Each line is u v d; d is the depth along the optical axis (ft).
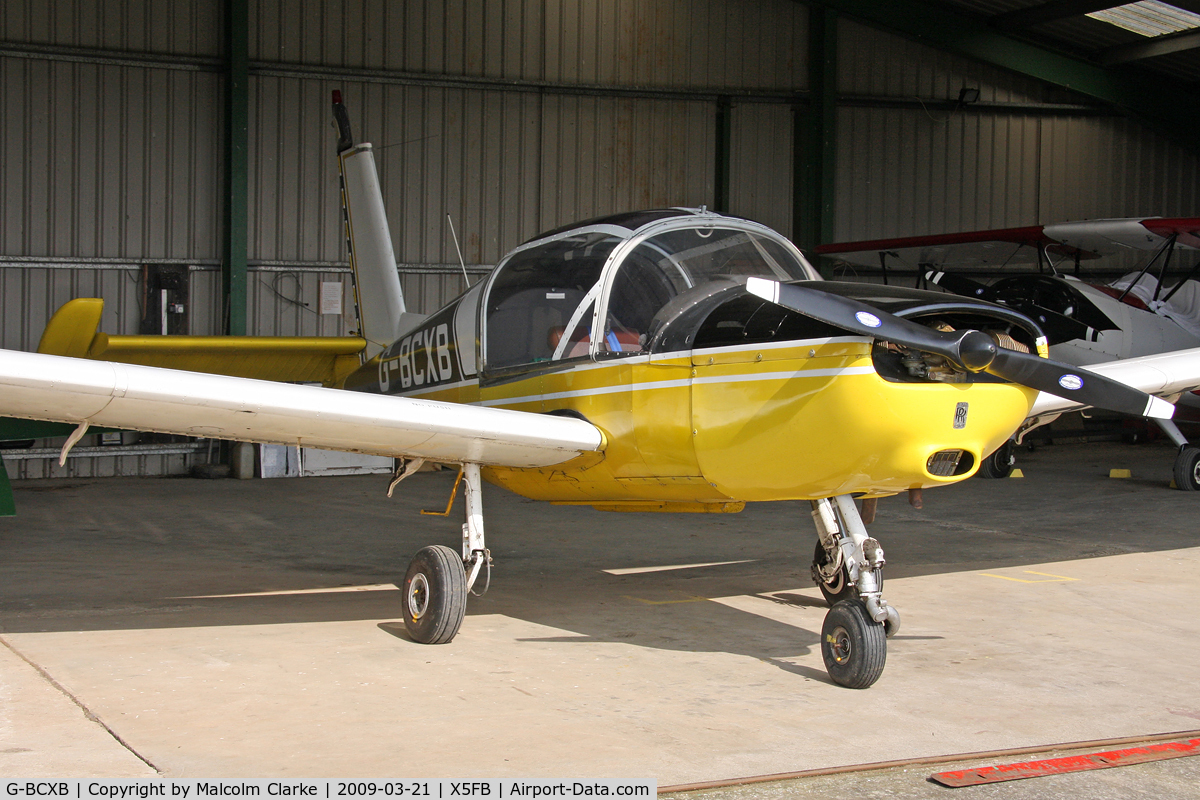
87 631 12.60
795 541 20.59
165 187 31.96
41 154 30.63
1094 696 10.42
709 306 11.61
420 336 16.47
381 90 33.96
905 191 39.68
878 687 10.66
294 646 11.98
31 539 20.22
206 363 20.38
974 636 12.85
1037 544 19.92
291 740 8.67
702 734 9.07
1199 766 8.52
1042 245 31.78
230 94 31.63
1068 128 41.42
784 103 38.11
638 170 36.83
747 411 10.74
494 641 12.41
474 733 8.94
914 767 8.40
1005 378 10.17
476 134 35.04
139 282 31.86
